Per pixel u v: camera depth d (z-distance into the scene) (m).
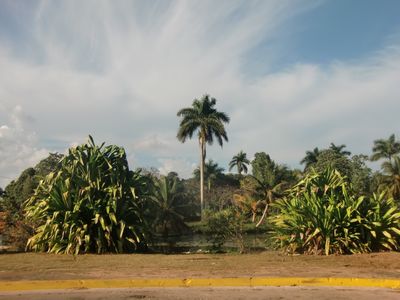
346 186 15.34
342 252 13.45
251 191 46.66
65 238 15.50
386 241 13.88
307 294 7.82
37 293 7.86
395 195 52.31
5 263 11.32
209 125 52.47
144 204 18.12
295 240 14.34
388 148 60.03
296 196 15.54
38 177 18.33
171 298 7.47
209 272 9.63
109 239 15.41
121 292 7.95
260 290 8.18
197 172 82.69
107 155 17.38
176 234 42.47
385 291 8.13
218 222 21.62
